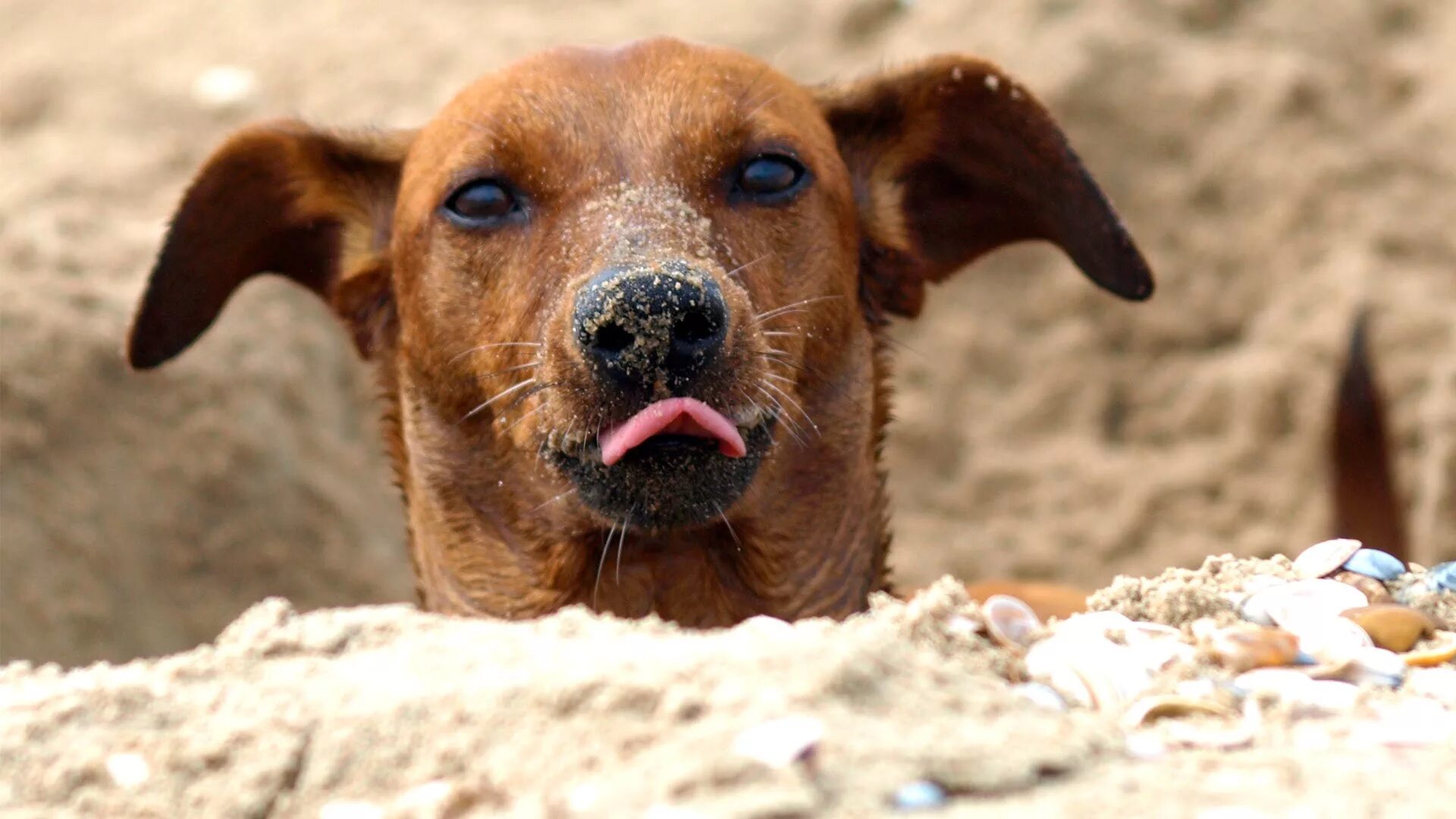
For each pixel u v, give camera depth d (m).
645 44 4.77
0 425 7.86
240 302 9.20
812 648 2.71
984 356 9.89
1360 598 3.55
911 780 2.39
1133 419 9.71
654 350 3.88
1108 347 9.88
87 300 8.55
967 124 5.19
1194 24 10.66
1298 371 9.43
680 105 4.55
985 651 3.25
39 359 8.10
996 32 10.56
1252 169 10.03
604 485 4.16
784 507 4.69
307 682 2.95
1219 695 3.01
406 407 4.97
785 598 4.74
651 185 4.44
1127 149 10.14
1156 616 3.57
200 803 2.71
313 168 5.29
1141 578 3.77
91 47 11.69
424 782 2.63
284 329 9.27
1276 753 2.69
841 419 4.77
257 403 8.75
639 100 4.57
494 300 4.55
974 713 2.67
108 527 7.95
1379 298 9.45
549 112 4.55
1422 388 9.16
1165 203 10.02
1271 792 2.47
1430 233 9.80
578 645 2.94
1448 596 3.64
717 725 2.50
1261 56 10.38
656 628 3.14
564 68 4.69
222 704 2.92
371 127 5.33
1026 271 10.09
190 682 3.02
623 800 2.37
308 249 5.46
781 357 4.45
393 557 8.91
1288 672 3.13
